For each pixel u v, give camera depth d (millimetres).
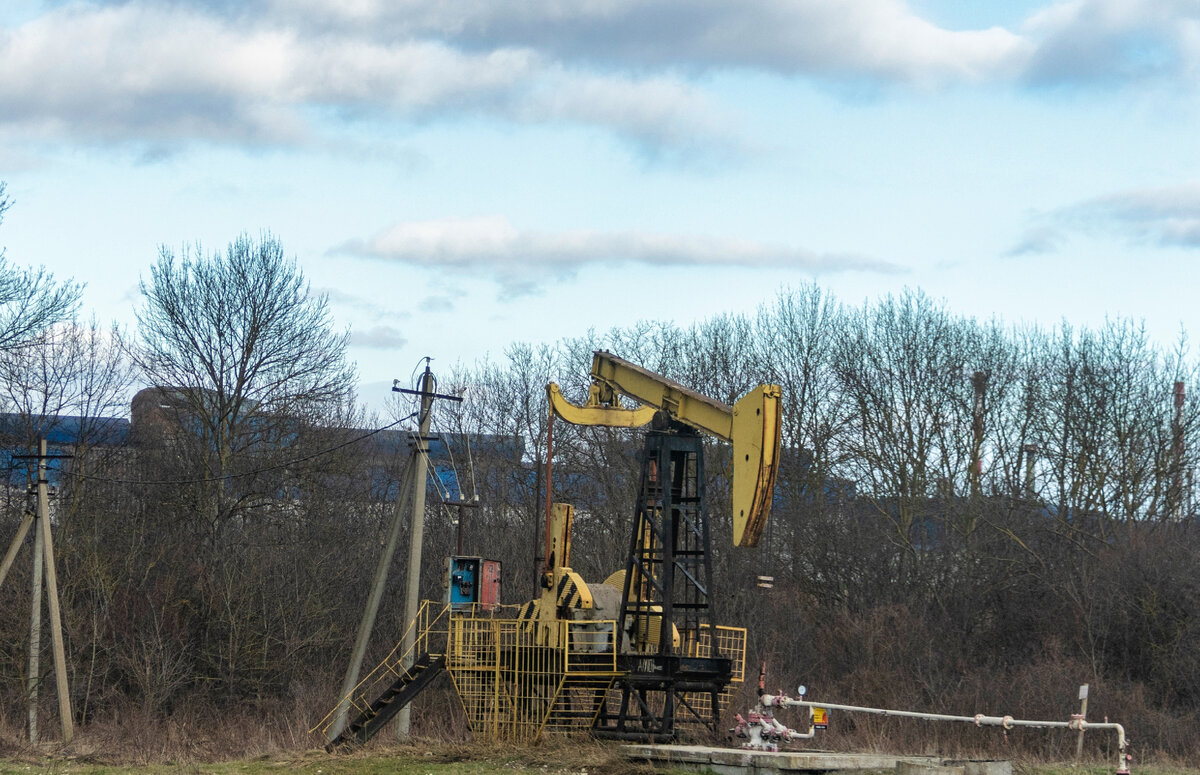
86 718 66250
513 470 92000
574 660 38469
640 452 39594
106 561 73250
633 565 38844
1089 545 73812
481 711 41250
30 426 83875
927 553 78812
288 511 83188
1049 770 34312
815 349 87625
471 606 43094
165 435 86062
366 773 34469
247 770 36219
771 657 66812
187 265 84375
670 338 90938
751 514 32594
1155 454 74875
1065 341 81188
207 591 72812
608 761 33062
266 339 84375
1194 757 46438
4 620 67562
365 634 46625
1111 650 64250
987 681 59938
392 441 97625
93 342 90000
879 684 60969
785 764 29328
